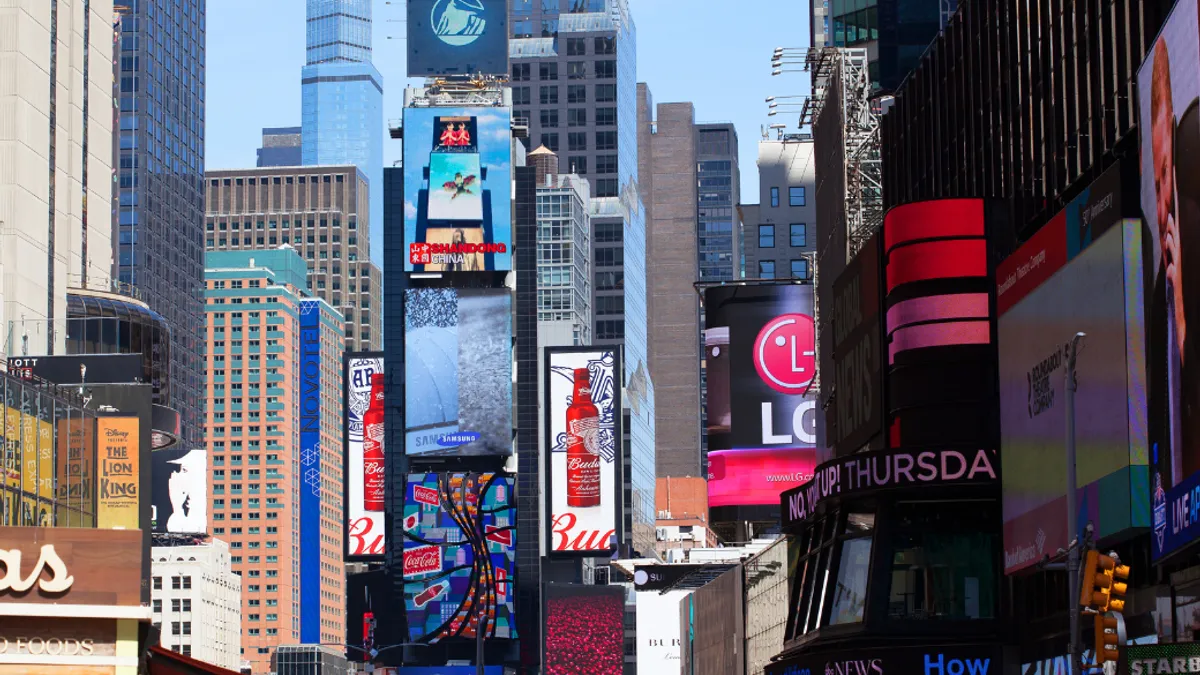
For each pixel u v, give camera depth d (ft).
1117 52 205.87
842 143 355.56
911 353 257.75
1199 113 164.45
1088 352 203.10
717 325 457.68
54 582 204.74
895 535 252.83
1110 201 196.13
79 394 469.57
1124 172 193.16
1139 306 190.08
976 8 270.67
